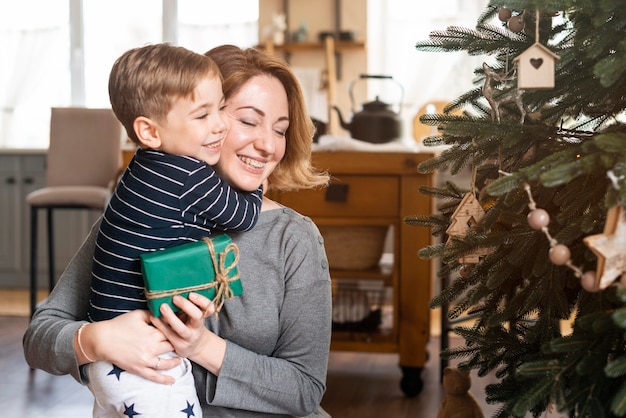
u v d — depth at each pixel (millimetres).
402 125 3400
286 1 5559
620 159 1119
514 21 1483
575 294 1598
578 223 1272
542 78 1320
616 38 1275
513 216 1465
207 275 1327
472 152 1609
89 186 4375
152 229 1338
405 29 5461
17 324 4453
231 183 1479
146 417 1325
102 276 1371
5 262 5586
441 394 3232
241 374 1378
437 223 1735
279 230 1485
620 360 1103
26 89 5809
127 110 1358
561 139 1498
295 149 1582
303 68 5363
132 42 5789
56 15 5801
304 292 1461
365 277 3189
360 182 3127
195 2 5664
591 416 1232
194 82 1334
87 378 1378
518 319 1593
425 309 3156
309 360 1460
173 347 1333
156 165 1345
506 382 1521
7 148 5574
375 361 3811
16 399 3107
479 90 1665
